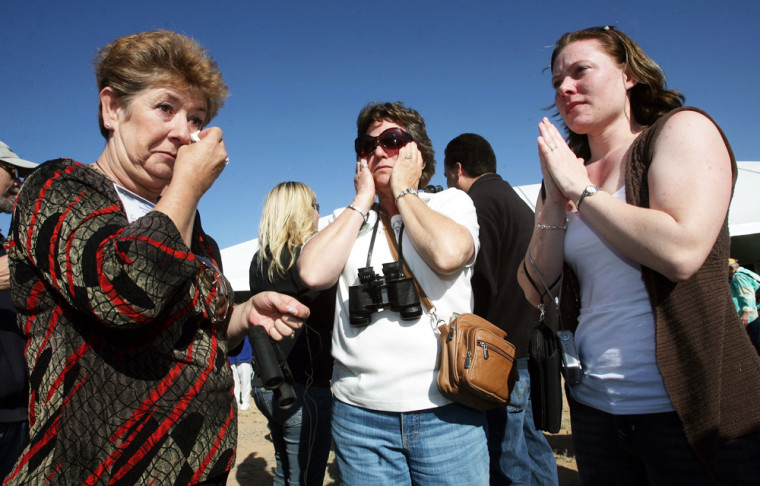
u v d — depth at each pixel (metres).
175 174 1.25
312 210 2.83
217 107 1.60
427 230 1.77
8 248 1.21
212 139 1.32
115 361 1.16
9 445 2.19
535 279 1.84
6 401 2.18
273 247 2.64
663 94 1.67
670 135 1.40
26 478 1.09
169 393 1.20
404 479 1.79
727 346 1.35
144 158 1.37
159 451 1.15
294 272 2.59
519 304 2.70
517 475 2.64
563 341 1.65
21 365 2.21
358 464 1.79
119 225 1.16
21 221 1.17
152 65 1.33
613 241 1.41
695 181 1.30
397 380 1.73
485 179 2.98
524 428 2.94
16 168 2.60
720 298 1.35
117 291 1.04
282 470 2.78
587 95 1.63
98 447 1.11
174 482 1.15
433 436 1.72
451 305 1.86
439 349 1.77
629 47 1.65
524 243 2.76
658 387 1.42
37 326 1.19
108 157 1.43
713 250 1.39
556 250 1.74
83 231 1.10
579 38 1.70
